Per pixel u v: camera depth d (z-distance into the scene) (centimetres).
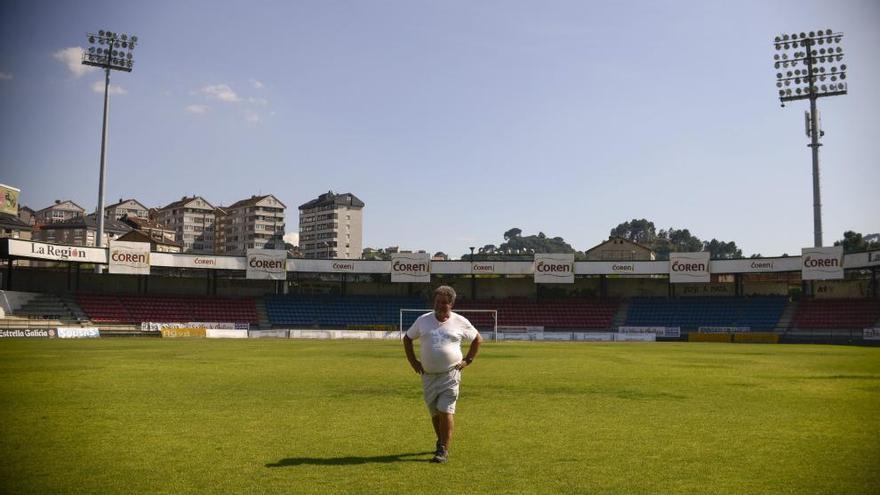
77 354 3488
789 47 7656
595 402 1662
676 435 1193
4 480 854
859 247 9881
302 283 9256
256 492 802
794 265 7406
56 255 6838
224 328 7038
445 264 8250
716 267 7844
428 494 796
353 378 2266
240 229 16988
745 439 1155
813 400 1720
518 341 6781
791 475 900
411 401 1647
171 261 7569
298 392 1836
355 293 9344
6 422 1293
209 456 999
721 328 7350
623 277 9088
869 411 1514
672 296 8494
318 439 1138
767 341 6775
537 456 1009
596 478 877
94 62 7544
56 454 1008
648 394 1844
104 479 861
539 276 8175
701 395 1823
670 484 852
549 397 1764
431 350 945
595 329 8175
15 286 7606
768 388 2023
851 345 6044
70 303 7075
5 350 3816
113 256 7219
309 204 17912
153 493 799
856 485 852
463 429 1250
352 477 874
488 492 805
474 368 2834
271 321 8094
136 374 2334
